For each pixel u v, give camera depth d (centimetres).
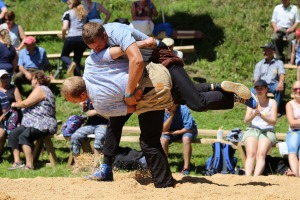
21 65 3256
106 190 1606
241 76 3397
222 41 3616
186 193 1563
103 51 1505
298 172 2241
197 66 3472
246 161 2300
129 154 2366
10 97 2619
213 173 2316
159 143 1634
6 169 2453
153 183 1686
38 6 4066
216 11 3809
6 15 3412
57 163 2567
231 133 2392
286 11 3422
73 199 1522
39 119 2483
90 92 1528
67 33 3291
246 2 3866
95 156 2322
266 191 1611
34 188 1652
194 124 2456
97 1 4006
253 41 3603
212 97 1564
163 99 1533
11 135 2470
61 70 3497
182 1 3950
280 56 3400
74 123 2511
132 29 1523
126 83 1504
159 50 1589
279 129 2941
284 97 3198
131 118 3053
